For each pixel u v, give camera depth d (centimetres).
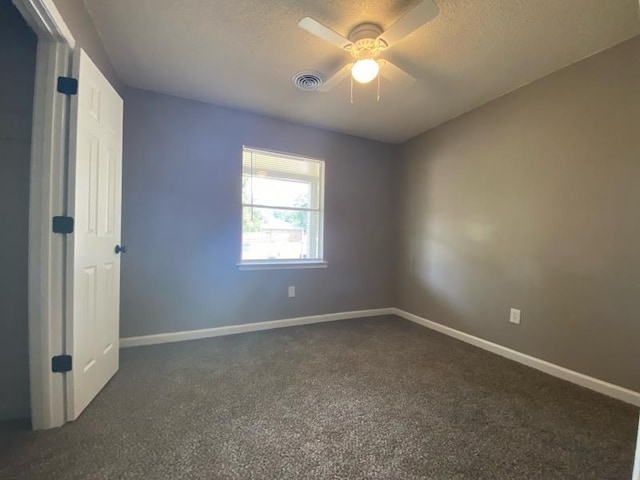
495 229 278
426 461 136
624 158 196
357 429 159
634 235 192
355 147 384
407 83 219
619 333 197
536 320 243
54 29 143
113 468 128
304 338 303
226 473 126
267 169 339
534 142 247
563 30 187
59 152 152
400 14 177
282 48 213
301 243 362
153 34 200
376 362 247
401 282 398
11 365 160
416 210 375
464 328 305
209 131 302
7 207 161
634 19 176
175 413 169
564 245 226
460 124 316
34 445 140
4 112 160
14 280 161
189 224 295
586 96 214
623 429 162
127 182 271
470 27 186
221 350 266
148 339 280
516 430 160
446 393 199
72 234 155
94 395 182
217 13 180
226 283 312
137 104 273
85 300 169
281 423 162
